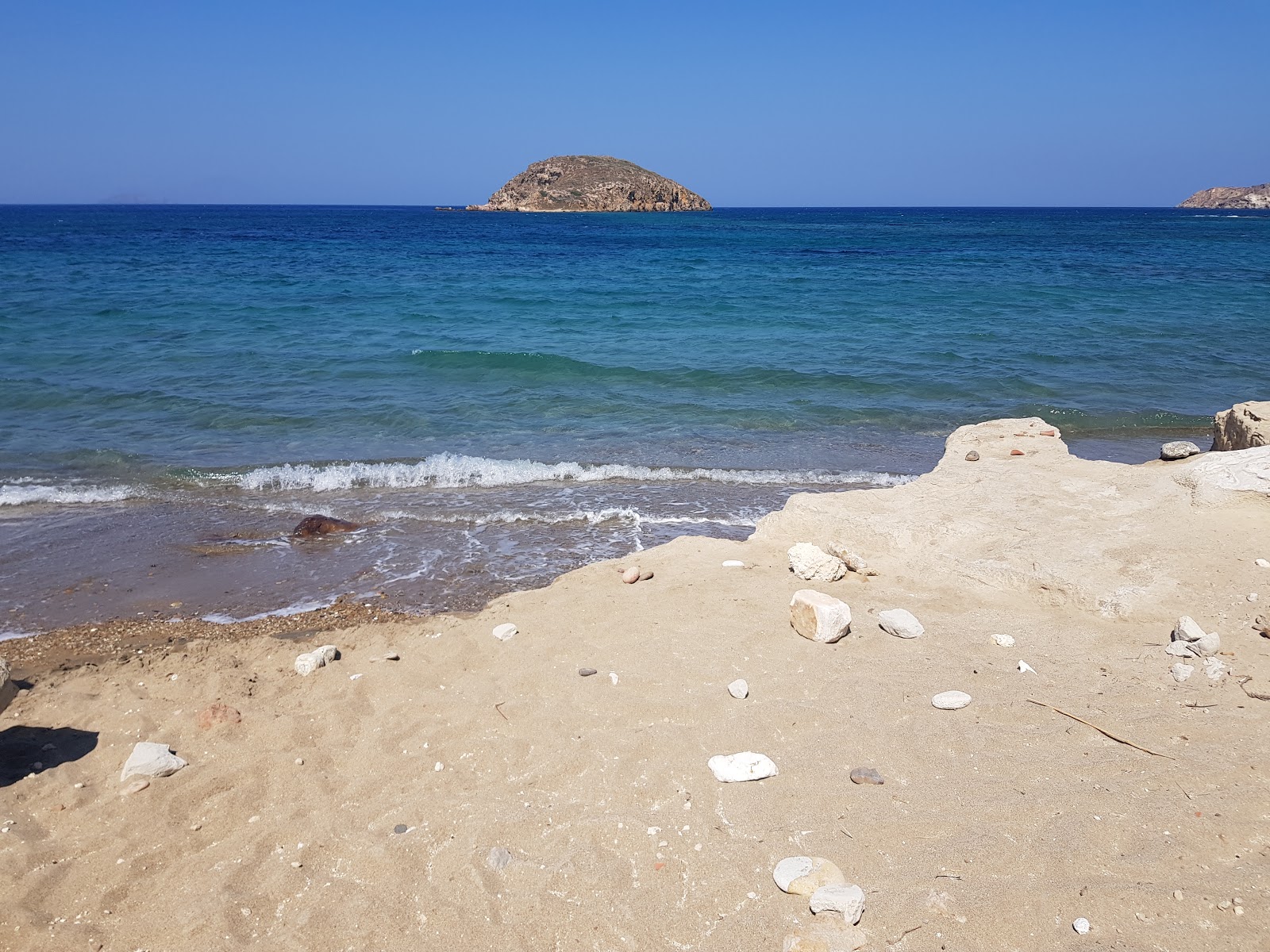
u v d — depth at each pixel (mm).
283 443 11273
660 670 4922
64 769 4230
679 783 3891
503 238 64938
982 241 63250
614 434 11922
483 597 6793
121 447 10891
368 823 3746
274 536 8141
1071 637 5133
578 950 3023
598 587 6289
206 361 15734
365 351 16984
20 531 8203
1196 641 4762
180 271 32281
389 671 5145
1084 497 6551
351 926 3168
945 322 21016
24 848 3635
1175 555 5664
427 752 4254
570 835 3578
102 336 17750
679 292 27438
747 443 11578
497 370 15578
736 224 104125
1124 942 2865
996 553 6039
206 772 4133
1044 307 23578
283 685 5066
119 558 7594
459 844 3570
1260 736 3949
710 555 6801
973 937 2945
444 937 3107
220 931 3156
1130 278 32188
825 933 2945
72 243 52906
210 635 6078
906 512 6727
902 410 13211
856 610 5645
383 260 40406
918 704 4453
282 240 59562
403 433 11820
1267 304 23922
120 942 3148
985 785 3754
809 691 4656
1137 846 3309
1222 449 7723
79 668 5445
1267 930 2855
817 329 20109
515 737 4328
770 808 3689
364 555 7691
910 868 3289
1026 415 12898
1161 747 3941
